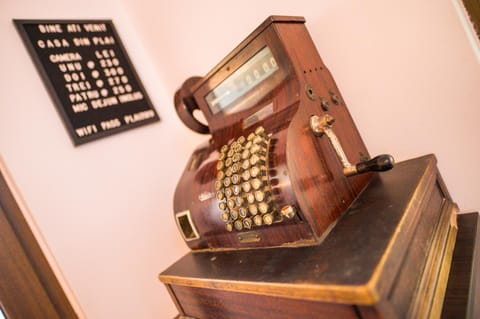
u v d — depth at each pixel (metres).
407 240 0.59
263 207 0.73
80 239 1.28
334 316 0.55
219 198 0.86
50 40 1.42
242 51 0.90
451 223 0.83
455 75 0.90
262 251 0.81
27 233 1.20
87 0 1.61
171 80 1.67
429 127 0.98
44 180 1.26
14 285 1.11
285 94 0.83
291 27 0.88
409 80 0.98
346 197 0.80
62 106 1.37
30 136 1.28
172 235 1.54
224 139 0.98
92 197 1.35
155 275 1.44
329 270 0.56
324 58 1.12
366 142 1.12
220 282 0.76
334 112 0.90
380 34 0.99
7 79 1.28
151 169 1.55
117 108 1.52
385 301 0.47
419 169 0.84
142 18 1.68
